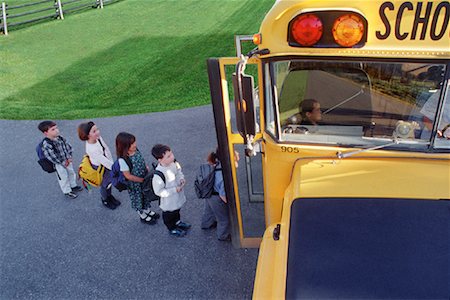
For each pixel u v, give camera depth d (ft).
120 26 50.03
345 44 9.07
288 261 8.45
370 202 9.02
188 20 50.21
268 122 10.74
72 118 29.40
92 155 17.85
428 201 8.88
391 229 8.50
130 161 16.44
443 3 8.41
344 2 8.80
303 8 9.06
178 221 17.33
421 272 7.86
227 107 11.55
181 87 33.65
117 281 15.35
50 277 15.79
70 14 56.34
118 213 18.95
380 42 8.98
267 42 9.62
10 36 49.01
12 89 35.58
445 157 9.70
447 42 8.69
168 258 16.14
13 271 16.17
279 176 11.02
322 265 8.19
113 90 34.24
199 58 38.99
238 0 56.18
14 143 26.35
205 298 14.38
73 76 37.45
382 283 7.80
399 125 9.86
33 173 22.82
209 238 16.88
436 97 9.30
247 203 13.89
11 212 19.67
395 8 8.63
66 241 17.53
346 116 10.12
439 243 8.19
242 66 9.14
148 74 36.63
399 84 9.42
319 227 8.74
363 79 9.57
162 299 14.46
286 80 9.96
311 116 10.31
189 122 27.14
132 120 28.19
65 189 20.01
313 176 9.88
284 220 9.60
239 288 14.64
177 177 16.19
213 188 15.23
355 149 10.15
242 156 14.93
